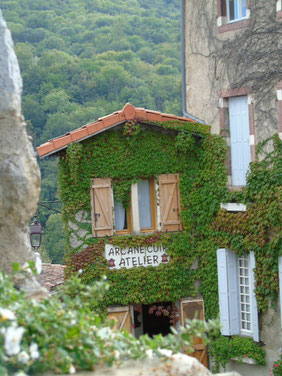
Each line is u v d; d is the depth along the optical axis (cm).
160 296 1673
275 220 1505
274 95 1538
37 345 509
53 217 3334
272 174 1520
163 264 1678
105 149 1641
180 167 1691
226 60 1647
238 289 1655
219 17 1664
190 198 1695
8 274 618
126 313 1664
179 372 542
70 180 1628
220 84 1667
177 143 1656
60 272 1981
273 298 1553
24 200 613
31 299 544
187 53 1775
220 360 1652
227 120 1667
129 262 1661
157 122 1636
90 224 1647
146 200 1708
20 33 4753
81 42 4831
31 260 608
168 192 1686
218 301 1675
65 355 514
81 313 555
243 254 1633
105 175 1644
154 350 559
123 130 1636
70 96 3941
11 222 617
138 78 4309
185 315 1697
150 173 1673
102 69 4075
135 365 551
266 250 1543
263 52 1559
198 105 1742
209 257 1681
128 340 564
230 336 1650
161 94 4138
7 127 615
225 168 1645
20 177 608
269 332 1574
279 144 1520
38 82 3978
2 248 618
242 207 1593
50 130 3647
